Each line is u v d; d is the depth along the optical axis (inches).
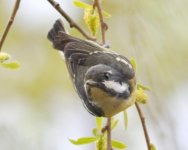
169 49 512.7
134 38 480.7
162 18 503.8
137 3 492.4
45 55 622.8
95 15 389.7
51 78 617.6
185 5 511.8
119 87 370.9
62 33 417.7
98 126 363.9
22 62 619.5
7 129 542.3
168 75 505.4
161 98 482.3
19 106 599.2
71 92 616.4
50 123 586.9
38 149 546.3
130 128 581.3
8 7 621.6
